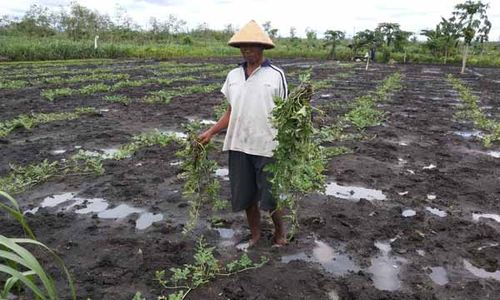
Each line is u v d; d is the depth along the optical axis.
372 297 3.51
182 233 4.49
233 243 4.37
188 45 41.59
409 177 6.48
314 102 13.11
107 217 4.95
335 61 37.22
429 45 39.69
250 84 3.78
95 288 3.57
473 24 27.12
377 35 39.56
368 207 5.28
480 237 4.59
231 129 3.92
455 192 5.93
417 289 3.66
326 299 3.50
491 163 7.36
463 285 3.73
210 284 3.64
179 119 10.23
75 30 37.28
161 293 3.52
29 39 32.91
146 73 20.81
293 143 3.57
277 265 3.96
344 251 4.26
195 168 4.20
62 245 4.25
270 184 3.88
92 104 12.02
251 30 3.63
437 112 12.12
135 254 4.10
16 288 3.49
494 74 27.42
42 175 6.08
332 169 6.72
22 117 9.52
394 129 9.70
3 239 2.20
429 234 4.65
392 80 19.56
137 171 6.46
